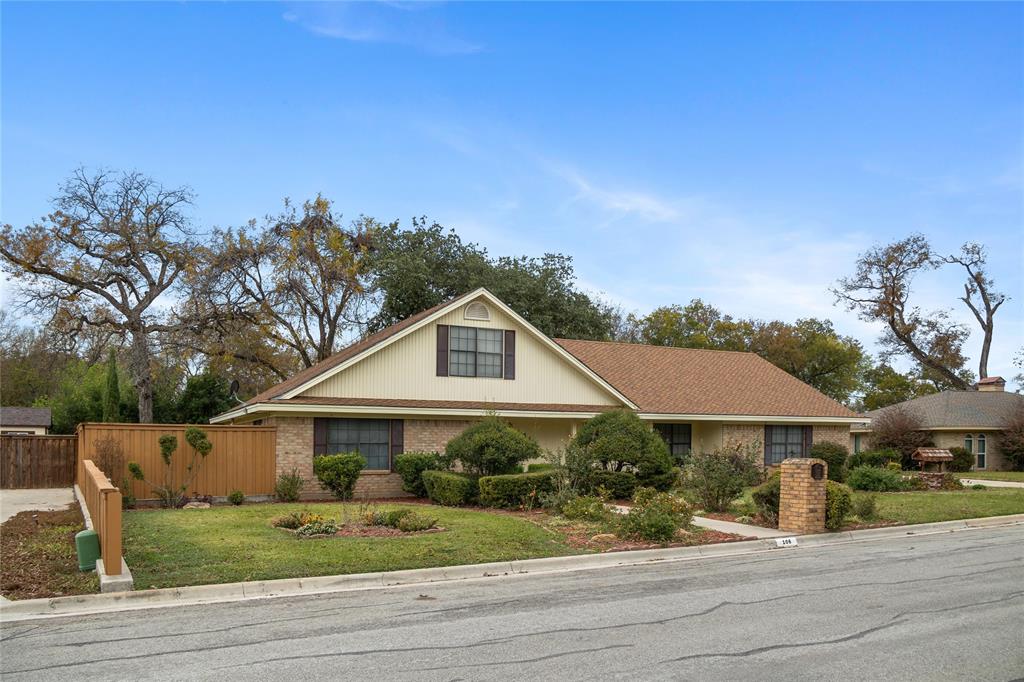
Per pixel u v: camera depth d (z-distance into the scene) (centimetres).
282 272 4025
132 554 1130
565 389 2534
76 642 737
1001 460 4031
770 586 1018
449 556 1169
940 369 5125
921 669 645
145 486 1939
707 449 2856
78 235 3819
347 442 2175
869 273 5153
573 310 4266
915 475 2680
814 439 3006
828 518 1555
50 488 2748
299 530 1336
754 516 1697
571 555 1225
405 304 4153
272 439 2083
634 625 799
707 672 634
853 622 812
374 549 1196
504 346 2430
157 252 3997
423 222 4347
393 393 2250
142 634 766
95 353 3944
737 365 3250
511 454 1925
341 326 4350
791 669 643
